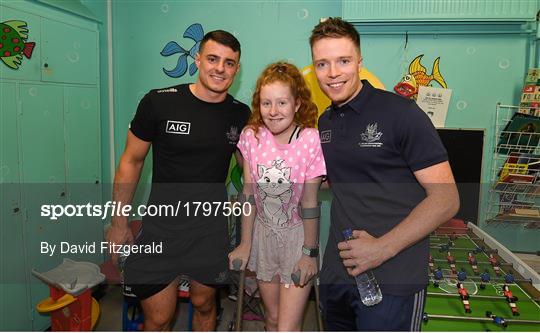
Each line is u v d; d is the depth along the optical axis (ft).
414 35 8.03
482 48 7.91
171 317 6.01
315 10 8.32
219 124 5.33
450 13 7.46
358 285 4.58
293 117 4.76
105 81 8.81
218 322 7.48
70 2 7.57
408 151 4.16
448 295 6.31
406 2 7.55
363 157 4.35
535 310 5.91
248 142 5.01
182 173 5.41
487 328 5.53
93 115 8.15
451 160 8.12
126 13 8.82
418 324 4.52
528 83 7.48
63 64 7.28
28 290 6.81
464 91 8.05
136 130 5.43
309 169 4.77
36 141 6.77
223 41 4.96
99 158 8.38
